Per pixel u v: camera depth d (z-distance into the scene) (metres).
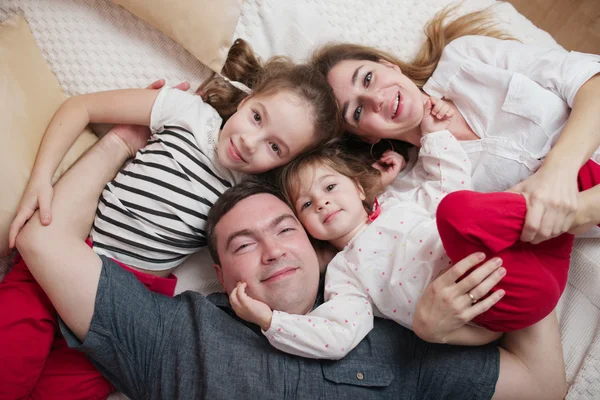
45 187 1.13
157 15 1.27
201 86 1.38
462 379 1.07
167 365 1.11
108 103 1.25
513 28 1.47
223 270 1.17
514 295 0.99
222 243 1.16
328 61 1.35
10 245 1.08
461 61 1.30
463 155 1.23
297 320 1.06
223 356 1.09
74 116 1.23
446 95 1.33
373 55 1.37
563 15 1.72
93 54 1.34
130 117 1.27
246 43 1.40
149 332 1.12
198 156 1.26
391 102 1.25
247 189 1.22
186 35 1.29
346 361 1.10
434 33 1.43
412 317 1.11
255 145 1.20
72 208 1.16
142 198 1.21
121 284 1.11
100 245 1.22
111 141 1.29
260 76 1.34
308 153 1.28
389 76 1.28
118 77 1.36
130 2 1.26
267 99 1.21
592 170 1.10
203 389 1.07
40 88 1.25
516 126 1.22
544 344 1.10
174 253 1.26
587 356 1.17
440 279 1.01
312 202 1.23
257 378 1.07
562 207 0.99
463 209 0.96
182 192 1.23
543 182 1.02
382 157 1.39
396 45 1.47
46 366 1.16
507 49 1.28
